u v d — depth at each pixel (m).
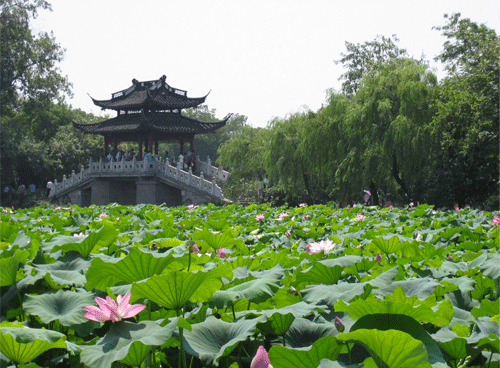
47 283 2.97
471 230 6.76
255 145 30.86
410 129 20.75
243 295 2.48
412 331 1.92
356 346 2.03
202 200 30.73
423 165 22.39
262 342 2.36
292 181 26.33
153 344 1.81
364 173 21.44
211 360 1.94
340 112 23.42
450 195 22.95
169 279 2.11
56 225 7.03
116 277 2.63
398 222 8.77
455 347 2.06
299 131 25.44
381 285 2.72
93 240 3.80
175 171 31.66
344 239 5.79
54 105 47.88
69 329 2.56
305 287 2.78
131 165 32.62
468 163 22.38
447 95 21.16
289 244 5.87
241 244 4.91
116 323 2.09
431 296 2.54
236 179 31.25
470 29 27.22
